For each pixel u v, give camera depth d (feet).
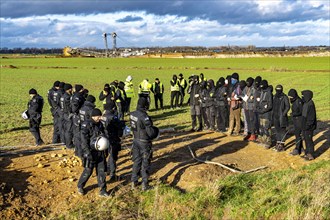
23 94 110.83
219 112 46.65
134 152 28.27
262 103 39.11
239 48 529.86
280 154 36.99
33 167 33.06
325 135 43.42
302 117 34.37
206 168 31.81
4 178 30.14
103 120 30.17
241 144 40.60
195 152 37.24
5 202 26.13
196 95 47.57
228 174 31.17
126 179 30.86
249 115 41.70
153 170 32.37
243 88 43.42
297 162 34.32
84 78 169.48
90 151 26.86
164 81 150.41
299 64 236.63
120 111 61.26
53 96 42.47
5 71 219.20
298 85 123.03
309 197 25.52
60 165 33.06
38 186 29.17
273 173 30.94
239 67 216.95
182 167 32.48
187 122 61.36
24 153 38.09
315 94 100.48
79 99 35.83
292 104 35.73
